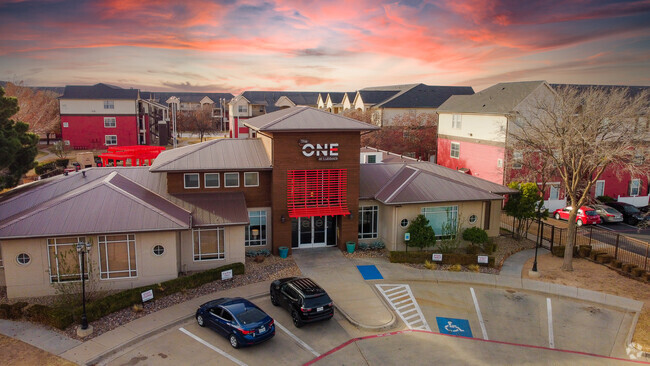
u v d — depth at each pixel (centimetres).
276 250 2888
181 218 2458
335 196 2927
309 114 2950
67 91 7481
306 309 1942
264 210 2928
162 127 8200
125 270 2342
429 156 6178
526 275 2666
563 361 1789
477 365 1744
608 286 2509
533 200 3259
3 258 2172
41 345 1784
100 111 7475
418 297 2348
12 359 1678
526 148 3275
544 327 2067
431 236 2869
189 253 2583
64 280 2262
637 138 2631
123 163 5291
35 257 2208
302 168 2844
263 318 1825
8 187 3166
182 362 1703
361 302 2247
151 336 1895
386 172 3309
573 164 2673
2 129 2953
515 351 1856
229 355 1761
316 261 2797
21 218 2222
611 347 1902
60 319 1897
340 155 2889
